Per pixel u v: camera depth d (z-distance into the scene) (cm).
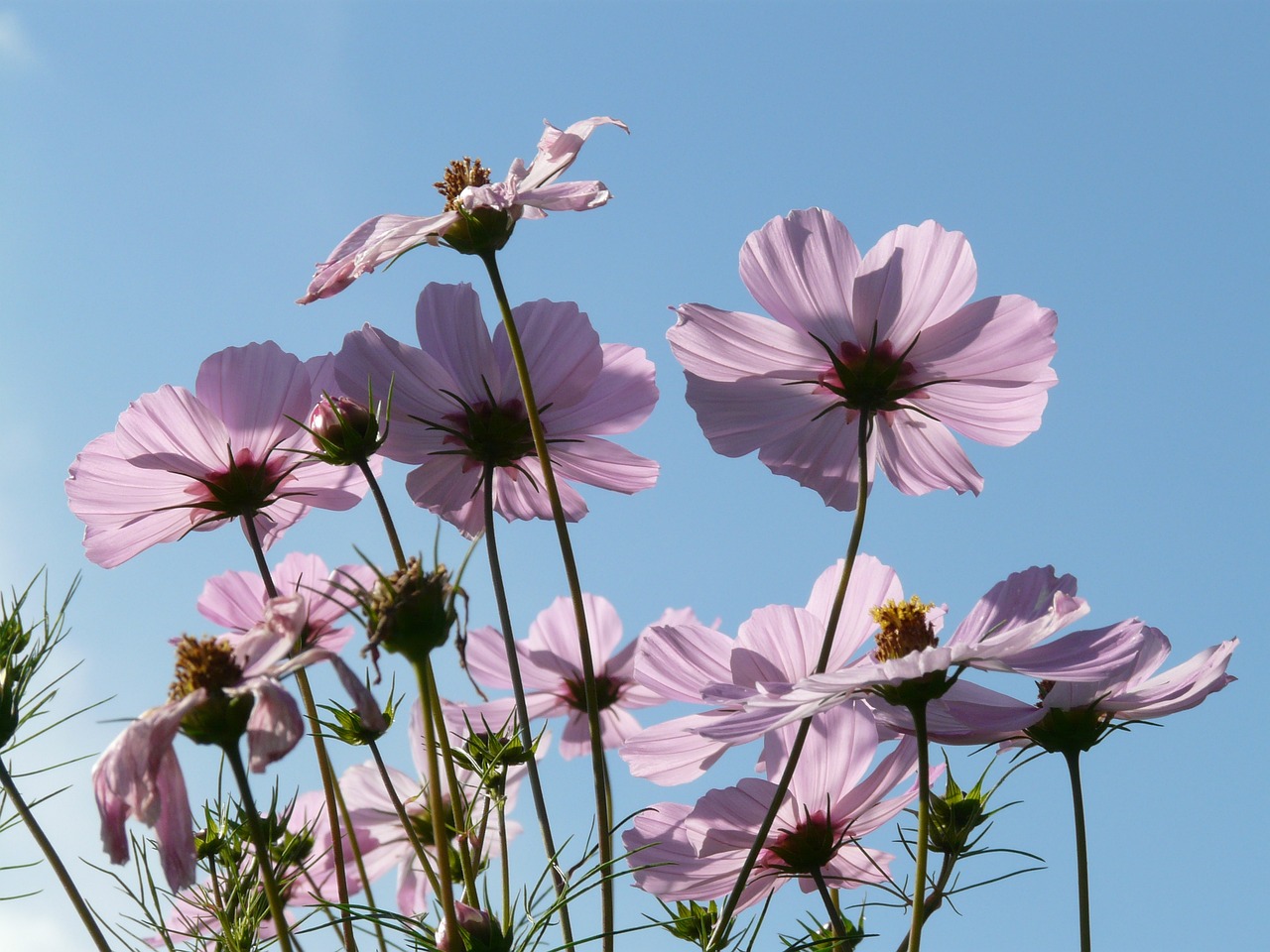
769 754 52
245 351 54
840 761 51
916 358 53
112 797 45
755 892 52
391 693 52
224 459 54
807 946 49
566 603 64
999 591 51
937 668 47
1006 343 52
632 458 56
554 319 56
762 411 54
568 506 57
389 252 52
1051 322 52
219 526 56
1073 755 50
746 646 53
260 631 46
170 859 45
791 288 53
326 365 54
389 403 52
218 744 46
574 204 52
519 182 53
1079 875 50
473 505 57
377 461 55
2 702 50
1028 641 47
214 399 54
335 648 58
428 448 55
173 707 45
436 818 46
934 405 54
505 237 52
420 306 55
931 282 53
